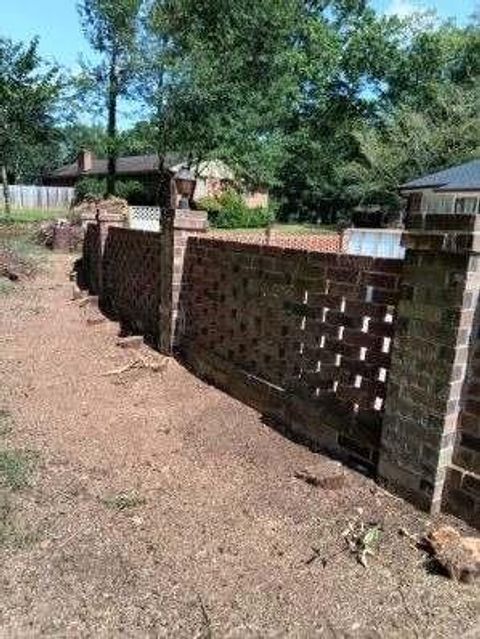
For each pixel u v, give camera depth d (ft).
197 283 17.79
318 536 9.23
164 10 75.10
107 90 76.38
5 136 71.15
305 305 12.99
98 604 7.44
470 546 8.62
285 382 13.79
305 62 98.89
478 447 9.48
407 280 10.14
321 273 12.50
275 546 8.93
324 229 84.79
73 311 26.20
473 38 98.37
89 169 131.34
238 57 75.77
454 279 9.34
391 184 75.00
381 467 10.91
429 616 7.52
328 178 107.55
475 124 69.77
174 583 7.94
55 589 7.68
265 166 79.36
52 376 16.69
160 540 8.94
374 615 7.49
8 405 14.23
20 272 33.65
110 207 61.11
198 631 7.06
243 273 15.26
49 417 13.69
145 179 108.06
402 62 102.42
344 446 12.01
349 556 8.73
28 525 9.09
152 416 14.23
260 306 14.64
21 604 7.36
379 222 79.36
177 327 18.81
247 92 76.13
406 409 10.29
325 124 108.37
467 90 79.30
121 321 24.25
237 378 15.57
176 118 73.41
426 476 9.99
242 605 7.56
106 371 17.38
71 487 10.43
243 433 13.30
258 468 11.58
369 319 11.43
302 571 8.33
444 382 9.57
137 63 72.59
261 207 91.09
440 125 73.31
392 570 8.42
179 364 18.44
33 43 68.69
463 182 40.91
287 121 100.53
